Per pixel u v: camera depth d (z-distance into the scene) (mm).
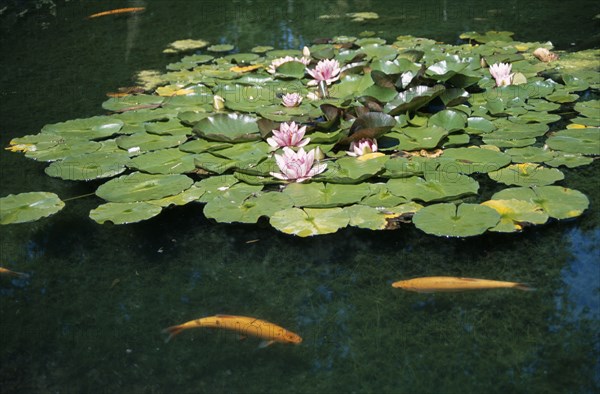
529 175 3111
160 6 7188
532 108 3982
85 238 2867
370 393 1996
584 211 2863
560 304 2324
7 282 2578
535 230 2738
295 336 2219
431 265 2559
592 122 3723
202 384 2057
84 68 5242
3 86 4859
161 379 2086
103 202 3162
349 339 2221
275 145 3471
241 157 3371
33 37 6145
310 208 2889
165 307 2412
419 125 3750
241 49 5648
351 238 2762
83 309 2426
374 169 3137
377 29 6105
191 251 2736
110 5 7219
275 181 3113
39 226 2973
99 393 2035
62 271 2646
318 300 2408
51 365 2166
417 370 2080
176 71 5043
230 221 2785
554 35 5598
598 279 2438
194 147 3521
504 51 5141
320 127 3652
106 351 2219
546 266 2518
